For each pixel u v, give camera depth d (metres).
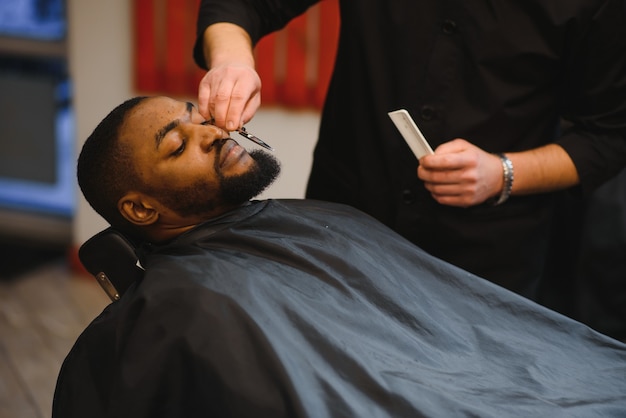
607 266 2.18
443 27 1.56
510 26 1.52
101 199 1.40
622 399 1.26
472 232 1.63
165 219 1.41
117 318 1.21
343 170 1.74
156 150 1.35
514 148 1.62
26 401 2.66
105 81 3.36
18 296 3.41
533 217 1.65
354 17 1.63
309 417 1.10
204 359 1.15
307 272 1.32
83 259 1.37
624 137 1.59
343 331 1.25
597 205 2.15
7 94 3.60
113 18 3.28
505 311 1.40
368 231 1.49
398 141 1.63
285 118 3.16
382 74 1.62
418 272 1.44
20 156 3.68
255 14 1.75
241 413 1.13
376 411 1.15
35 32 3.58
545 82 1.57
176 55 3.20
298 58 3.05
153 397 1.17
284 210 1.46
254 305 1.20
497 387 1.24
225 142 1.38
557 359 1.33
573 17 1.48
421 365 1.25
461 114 1.59
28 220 3.75
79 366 1.23
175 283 1.22
